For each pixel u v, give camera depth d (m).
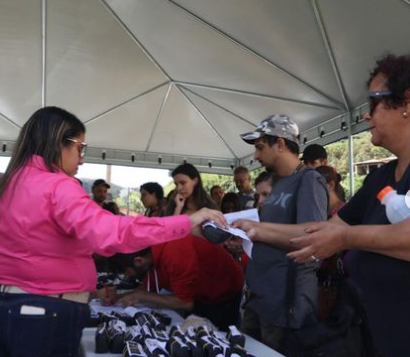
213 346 1.38
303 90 4.92
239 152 7.99
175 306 2.08
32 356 1.15
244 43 4.49
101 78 5.96
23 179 1.21
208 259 2.21
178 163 8.16
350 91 4.47
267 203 1.95
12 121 6.90
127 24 4.86
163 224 1.18
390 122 1.02
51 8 4.51
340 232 0.98
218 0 3.87
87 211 1.14
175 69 5.71
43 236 1.17
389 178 1.10
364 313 1.65
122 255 3.03
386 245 0.91
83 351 1.54
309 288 1.70
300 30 3.86
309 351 1.65
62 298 1.20
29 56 5.36
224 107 6.44
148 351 1.38
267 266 1.80
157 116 6.99
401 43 3.46
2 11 4.48
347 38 3.69
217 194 5.39
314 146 3.22
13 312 1.15
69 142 1.30
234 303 2.31
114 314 1.92
